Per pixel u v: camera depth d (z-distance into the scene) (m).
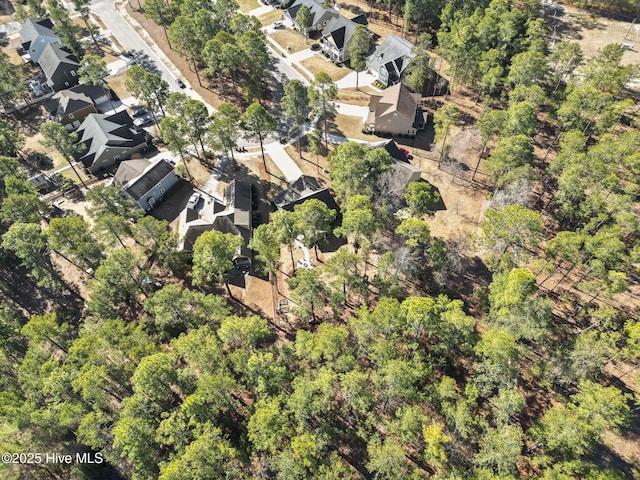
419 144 98.81
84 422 50.56
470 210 84.00
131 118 105.75
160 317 60.53
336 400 57.25
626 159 73.12
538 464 49.91
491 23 103.19
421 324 53.62
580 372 54.28
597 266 59.31
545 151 93.62
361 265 74.88
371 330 54.72
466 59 100.00
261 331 56.75
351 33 120.44
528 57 92.50
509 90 101.94
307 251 79.88
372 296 70.44
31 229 68.75
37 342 60.25
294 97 89.81
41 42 125.62
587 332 62.34
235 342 60.12
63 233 68.69
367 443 52.81
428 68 105.62
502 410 49.00
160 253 75.38
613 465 53.38
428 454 47.69
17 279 81.31
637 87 108.12
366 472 52.25
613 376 60.62
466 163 93.38
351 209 66.69
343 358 52.50
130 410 50.62
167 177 91.50
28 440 53.41
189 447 45.53
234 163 97.44
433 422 49.81
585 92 84.06
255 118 85.81
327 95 95.50
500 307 59.00
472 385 52.25
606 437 55.31
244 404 57.19
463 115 105.06
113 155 97.38
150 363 50.88
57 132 89.06
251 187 89.50
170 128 86.31
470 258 76.12
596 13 138.25
